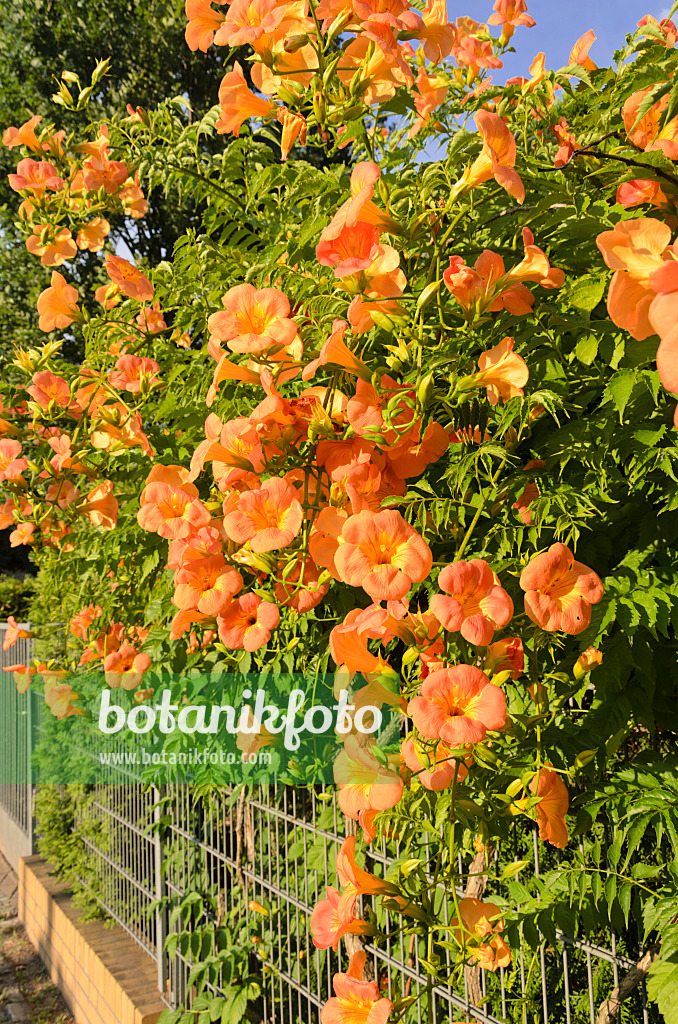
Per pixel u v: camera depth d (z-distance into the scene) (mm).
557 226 1558
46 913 6211
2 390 2797
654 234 950
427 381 1342
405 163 1935
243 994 3230
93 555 2992
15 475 2785
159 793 4480
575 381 1627
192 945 3594
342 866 1563
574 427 1505
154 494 1850
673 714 1694
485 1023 2043
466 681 1213
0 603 8984
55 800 6727
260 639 1686
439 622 1368
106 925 5406
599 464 1478
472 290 1368
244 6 1548
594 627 1422
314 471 1590
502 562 1422
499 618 1251
